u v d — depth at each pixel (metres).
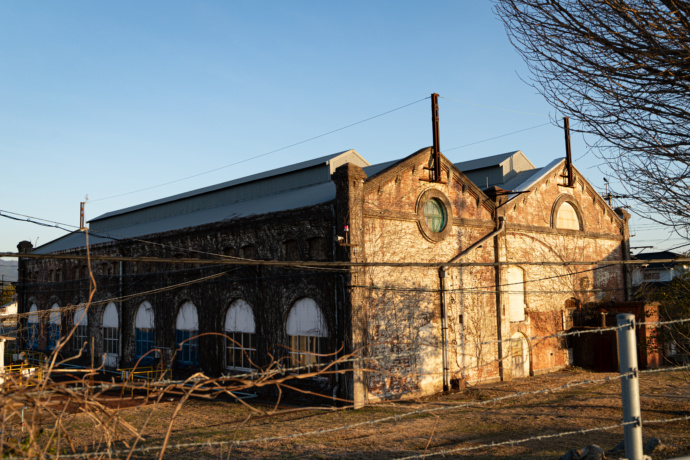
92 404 3.84
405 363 18.84
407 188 19.64
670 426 12.84
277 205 22.20
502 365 22.28
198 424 15.25
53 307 34.75
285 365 19.36
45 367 3.96
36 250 40.72
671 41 7.20
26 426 3.79
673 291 17.94
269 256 20.38
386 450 11.95
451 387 20.19
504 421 14.58
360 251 17.75
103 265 29.92
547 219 25.30
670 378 21.92
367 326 17.83
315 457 11.52
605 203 28.27
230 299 21.95
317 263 11.93
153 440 13.23
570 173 26.53
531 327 24.06
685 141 7.77
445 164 21.00
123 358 27.67
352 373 17.17
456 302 20.95
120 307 28.12
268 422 15.36
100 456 3.97
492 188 22.92
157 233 26.02
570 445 11.65
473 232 22.05
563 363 25.38
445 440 12.67
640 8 7.16
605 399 17.53
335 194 19.80
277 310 19.89
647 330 24.70
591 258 27.25
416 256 19.73
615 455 8.84
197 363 23.44
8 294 51.72
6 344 39.78
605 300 27.23
